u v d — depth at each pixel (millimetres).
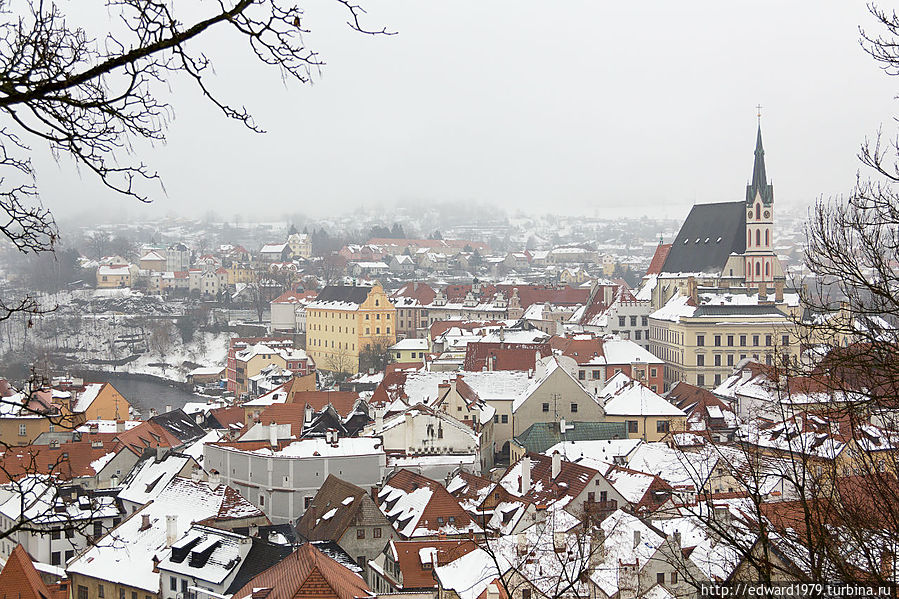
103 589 100375
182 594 94250
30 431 153875
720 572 66000
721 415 158750
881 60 30953
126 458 143625
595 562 68750
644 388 163500
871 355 34062
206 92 19109
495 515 111125
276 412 162125
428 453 142625
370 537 107438
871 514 37500
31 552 108688
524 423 164000
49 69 19016
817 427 45000
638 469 121500
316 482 131875
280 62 18500
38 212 21859
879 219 33219
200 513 110000
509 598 41406
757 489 35844
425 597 87812
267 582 77812
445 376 175375
